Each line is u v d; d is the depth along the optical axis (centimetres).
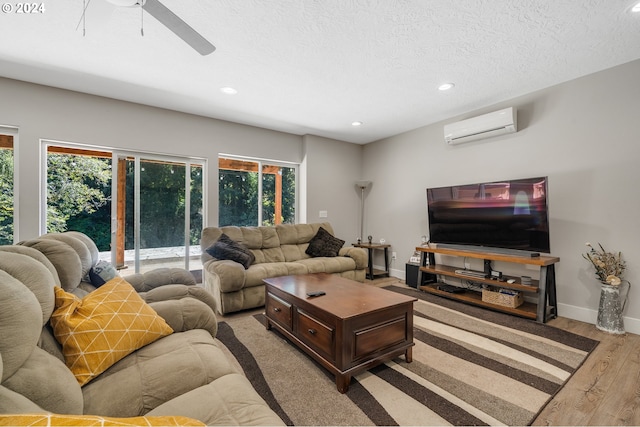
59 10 185
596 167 272
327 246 426
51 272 130
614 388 173
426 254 396
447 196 375
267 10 186
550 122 302
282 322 236
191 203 394
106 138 327
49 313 112
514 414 151
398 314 198
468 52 236
